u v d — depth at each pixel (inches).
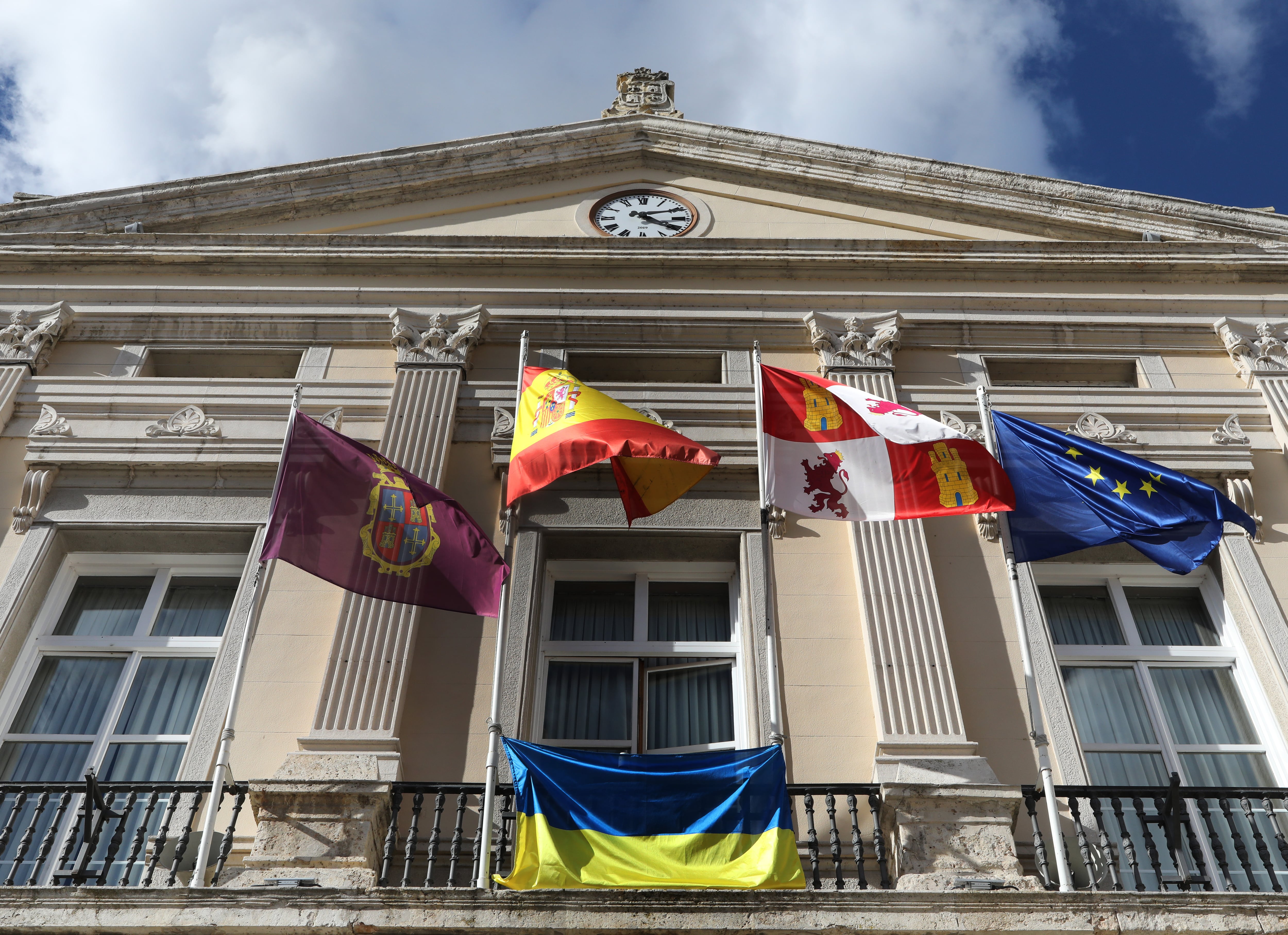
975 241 496.4
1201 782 365.4
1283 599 392.8
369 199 536.7
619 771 303.7
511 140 546.9
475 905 274.8
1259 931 272.5
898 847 310.5
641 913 274.1
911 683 361.4
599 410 366.0
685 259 490.0
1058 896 275.7
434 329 460.1
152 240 495.2
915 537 399.5
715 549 407.8
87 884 325.7
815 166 545.6
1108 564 410.0
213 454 424.5
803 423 370.3
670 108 601.3
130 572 411.5
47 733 370.0
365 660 361.7
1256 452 435.5
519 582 388.5
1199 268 496.7
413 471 415.5
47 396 443.2
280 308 477.4
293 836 309.3
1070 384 473.7
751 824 295.7
